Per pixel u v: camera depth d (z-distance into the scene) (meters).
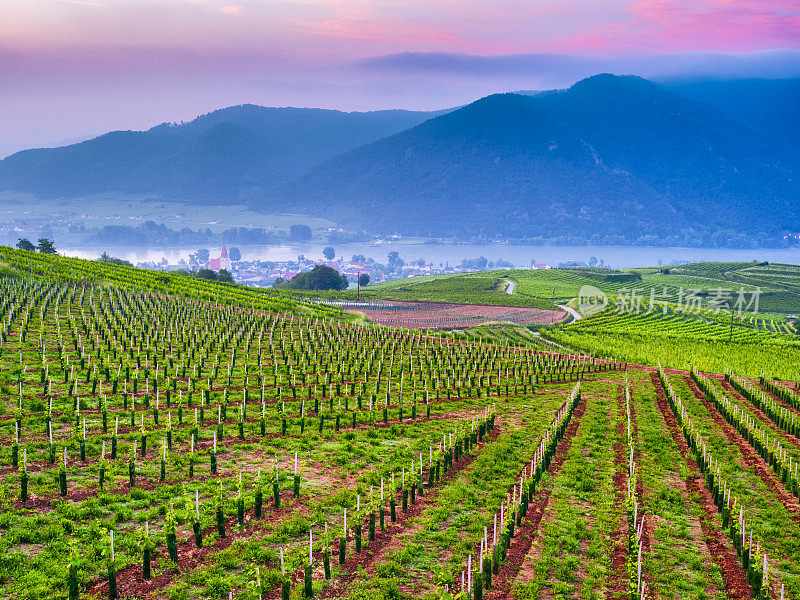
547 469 48.62
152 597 28.20
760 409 73.00
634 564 31.75
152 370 68.69
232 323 101.75
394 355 91.88
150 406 56.00
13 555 29.80
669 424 63.97
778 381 94.69
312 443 50.28
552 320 188.88
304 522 35.81
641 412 68.12
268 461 45.53
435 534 35.88
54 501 35.59
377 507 37.94
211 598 28.50
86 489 37.91
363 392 69.00
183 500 37.00
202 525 34.53
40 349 71.62
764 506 43.47
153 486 39.19
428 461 47.78
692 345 139.50
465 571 32.25
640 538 36.81
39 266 128.62
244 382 67.75
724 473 49.31
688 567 34.72
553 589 31.45
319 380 72.31
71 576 27.11
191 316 103.25
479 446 53.03
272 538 33.75
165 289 128.62
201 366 70.44
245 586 29.47
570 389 79.94
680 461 52.12
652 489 45.44
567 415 60.34
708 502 43.84
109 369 66.00
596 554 35.25
